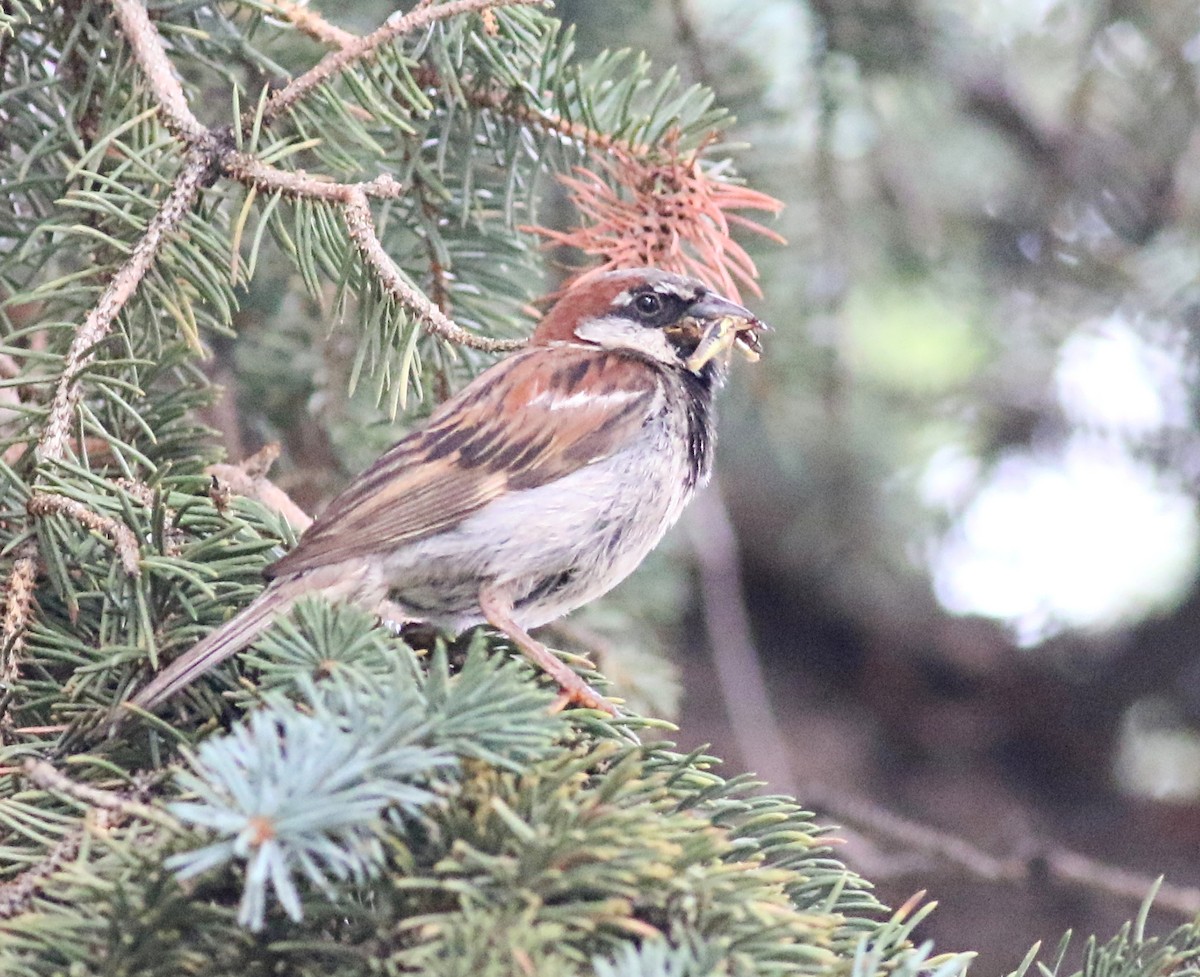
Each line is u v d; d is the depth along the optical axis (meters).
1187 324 12.32
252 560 7.12
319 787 4.62
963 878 11.59
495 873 4.75
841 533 14.02
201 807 4.53
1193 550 13.96
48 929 4.79
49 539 6.41
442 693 5.22
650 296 8.71
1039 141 12.44
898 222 12.32
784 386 11.60
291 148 7.16
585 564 8.21
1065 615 14.48
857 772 14.43
